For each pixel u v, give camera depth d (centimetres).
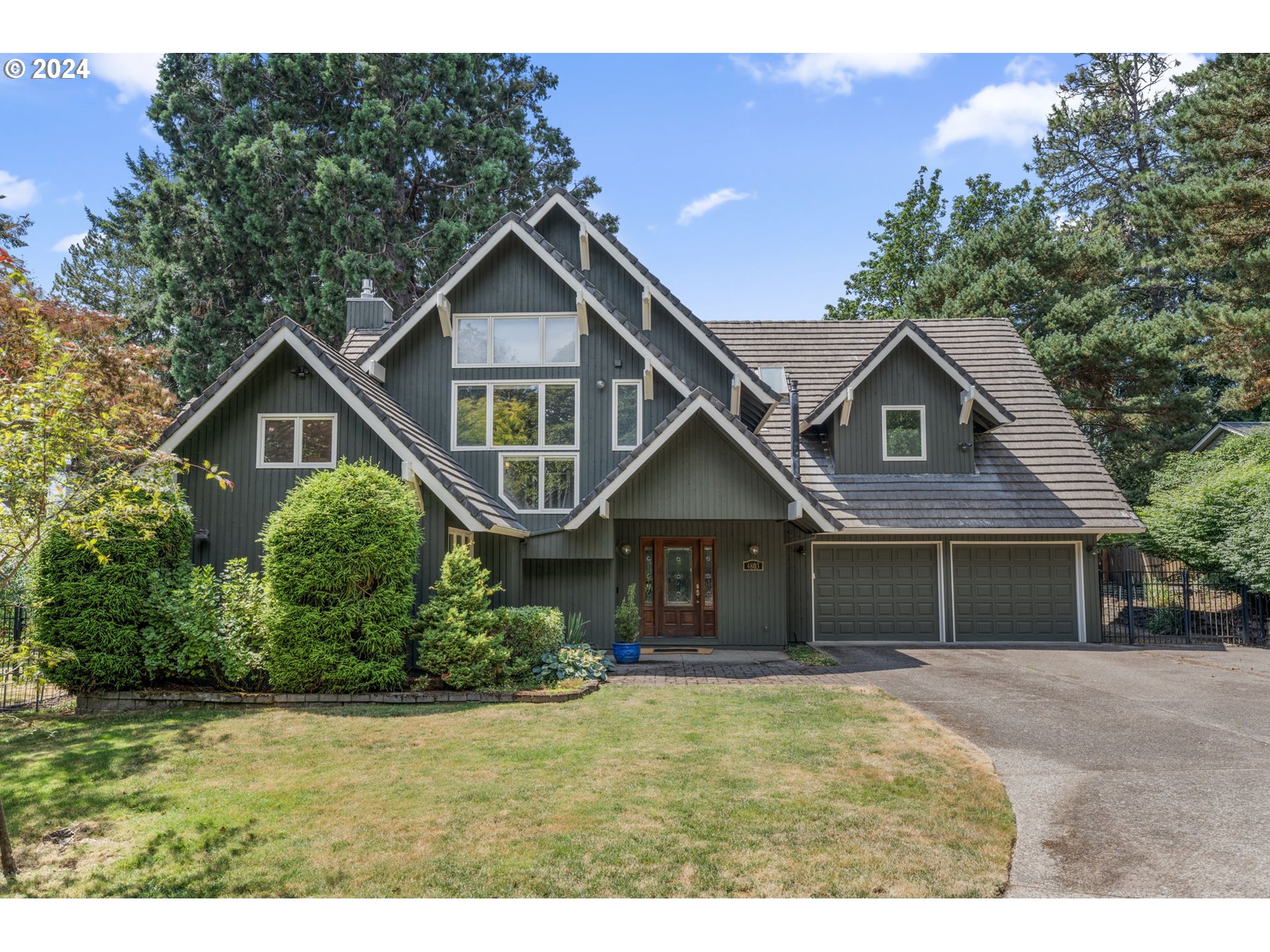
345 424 1402
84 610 1180
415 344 1767
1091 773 817
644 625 1903
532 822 671
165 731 1012
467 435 1745
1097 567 1942
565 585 1702
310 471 1398
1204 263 2623
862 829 652
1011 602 1950
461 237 3194
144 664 1206
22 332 1116
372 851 620
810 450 2073
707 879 564
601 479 1723
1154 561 2323
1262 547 1697
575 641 1606
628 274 1911
